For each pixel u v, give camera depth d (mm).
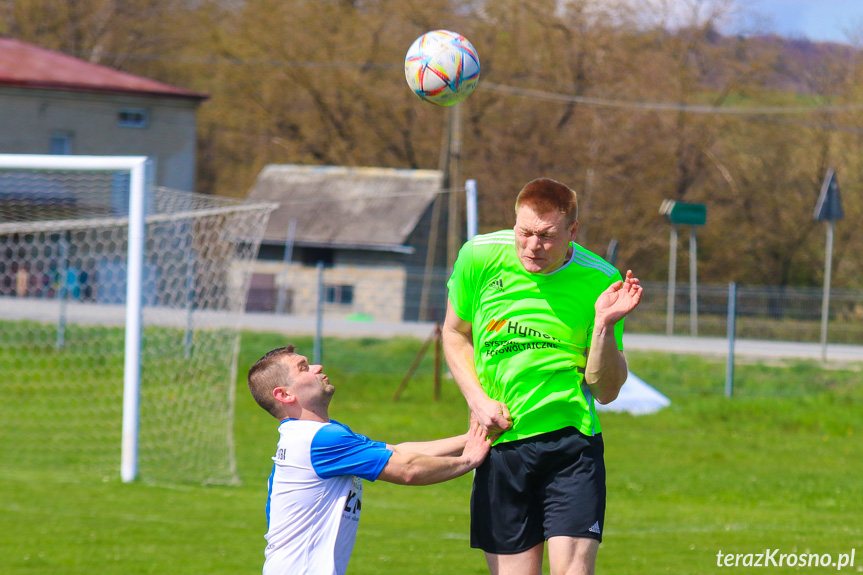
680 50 89125
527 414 9141
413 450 9148
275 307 80250
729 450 31156
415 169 100125
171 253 35125
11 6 102250
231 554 15938
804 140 93875
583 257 9250
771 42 89688
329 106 95000
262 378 8500
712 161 91500
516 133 90062
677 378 44719
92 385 40656
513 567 9359
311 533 8312
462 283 9492
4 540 16547
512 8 88188
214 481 23891
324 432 8305
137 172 23312
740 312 50875
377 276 88188
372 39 92938
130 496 21516
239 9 95312
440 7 88750
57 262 52344
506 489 9273
